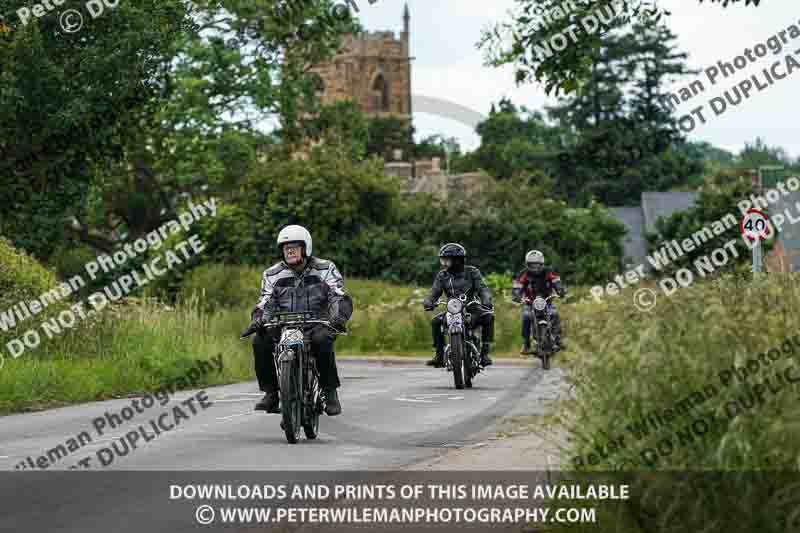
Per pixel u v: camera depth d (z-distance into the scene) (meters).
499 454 27.61
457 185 178.75
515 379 58.56
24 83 81.69
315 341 32.38
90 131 84.94
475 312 52.59
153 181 137.38
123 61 83.88
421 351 92.12
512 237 163.25
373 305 100.56
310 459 28.91
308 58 132.25
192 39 129.12
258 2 119.25
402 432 34.81
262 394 52.38
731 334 16.97
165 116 129.75
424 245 160.12
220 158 137.12
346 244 155.75
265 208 152.12
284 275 32.66
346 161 157.88
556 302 69.25
